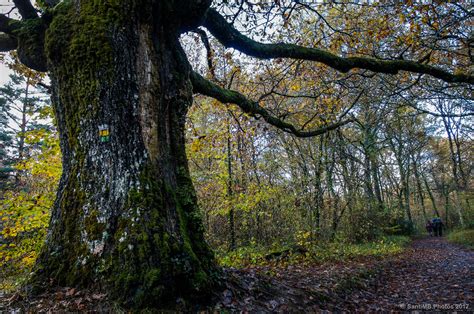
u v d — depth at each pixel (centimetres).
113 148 365
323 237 1405
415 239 2494
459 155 2767
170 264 331
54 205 382
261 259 993
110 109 371
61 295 317
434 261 1230
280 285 485
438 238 2467
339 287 607
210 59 820
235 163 1531
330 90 985
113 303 304
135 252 325
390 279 842
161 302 314
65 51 388
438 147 3525
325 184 1759
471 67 1040
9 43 505
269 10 759
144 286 311
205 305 342
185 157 440
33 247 865
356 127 2125
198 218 405
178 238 358
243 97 699
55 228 365
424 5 717
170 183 398
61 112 403
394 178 3534
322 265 912
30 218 817
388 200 3600
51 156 851
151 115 393
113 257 326
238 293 389
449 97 1062
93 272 327
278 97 1220
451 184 3475
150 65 406
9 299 324
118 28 387
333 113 1114
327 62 683
